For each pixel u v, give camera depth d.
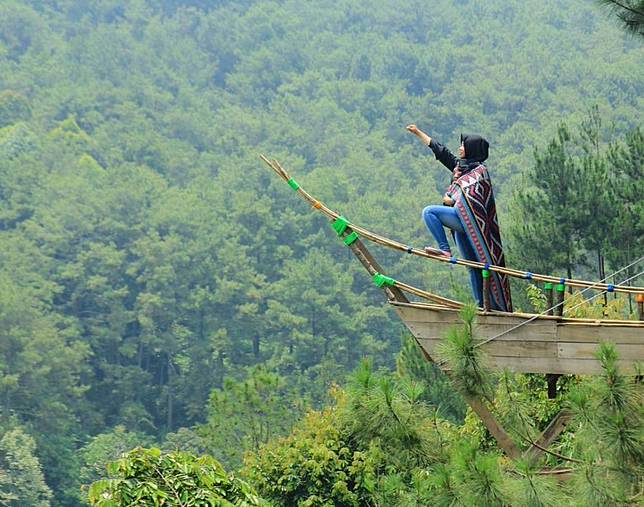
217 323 183.38
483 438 30.83
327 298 177.38
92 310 185.38
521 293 44.94
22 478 110.38
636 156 48.28
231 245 194.62
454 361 18.41
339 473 38.16
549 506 17.06
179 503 19.23
